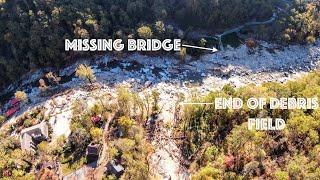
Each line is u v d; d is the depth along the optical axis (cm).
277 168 8394
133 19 14012
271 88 11150
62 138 10081
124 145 9250
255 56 14088
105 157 9431
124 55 13625
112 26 13812
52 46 13300
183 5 14650
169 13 14612
